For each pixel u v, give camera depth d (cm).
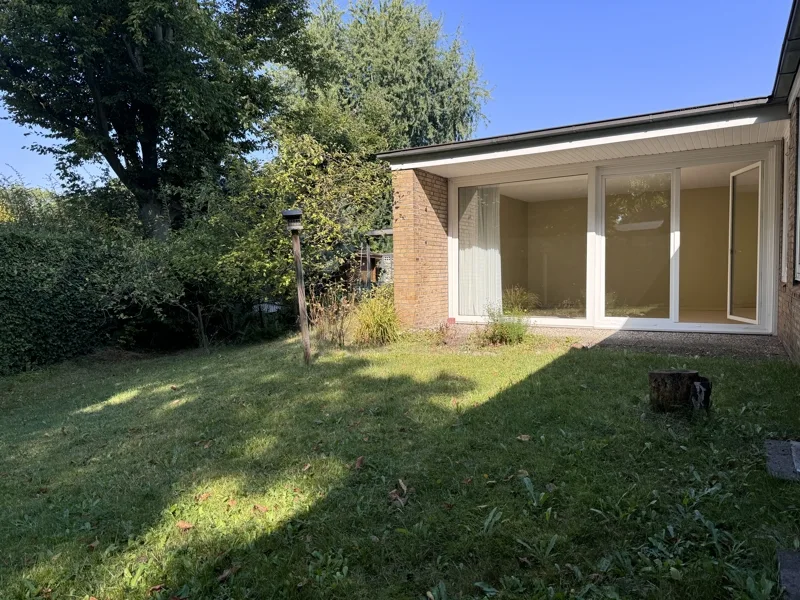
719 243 855
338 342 842
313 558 243
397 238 913
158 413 536
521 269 965
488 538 244
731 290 831
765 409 389
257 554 248
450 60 2542
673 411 386
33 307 953
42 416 605
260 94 1673
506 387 501
